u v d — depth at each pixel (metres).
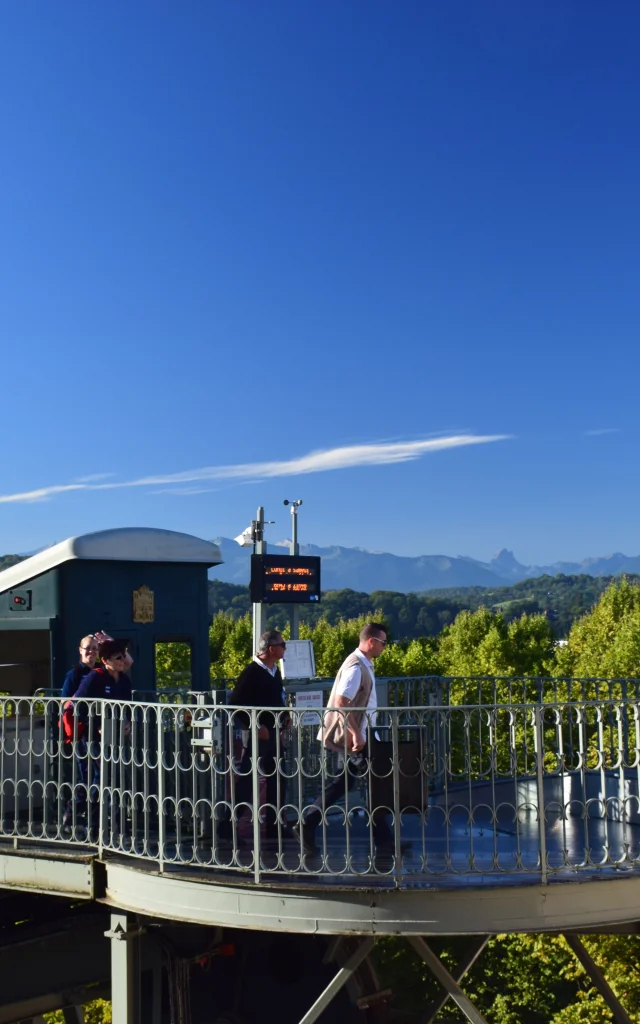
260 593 13.70
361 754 7.10
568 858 6.86
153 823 8.57
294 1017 9.38
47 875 7.52
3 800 8.00
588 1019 16.91
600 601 40.88
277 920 6.36
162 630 10.02
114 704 7.33
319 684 10.83
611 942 16.72
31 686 11.04
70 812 8.58
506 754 15.62
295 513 14.30
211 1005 9.91
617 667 30.33
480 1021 6.47
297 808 6.71
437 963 6.50
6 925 9.20
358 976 9.16
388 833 7.27
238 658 42.03
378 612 55.09
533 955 18.70
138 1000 7.22
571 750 10.05
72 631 9.35
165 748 8.63
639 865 6.62
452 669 43.66
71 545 9.31
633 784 9.52
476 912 6.17
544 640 45.69
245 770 7.90
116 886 7.14
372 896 6.19
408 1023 9.17
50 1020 20.38
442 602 163.38
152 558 9.89
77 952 8.66
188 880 6.63
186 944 8.42
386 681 10.41
